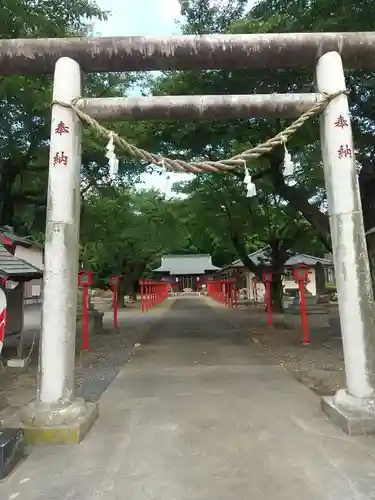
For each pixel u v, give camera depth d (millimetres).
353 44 5504
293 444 4492
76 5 9320
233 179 16250
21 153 11484
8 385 7355
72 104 5312
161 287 40469
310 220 12234
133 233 26344
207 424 5164
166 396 6488
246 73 9555
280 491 3537
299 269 11680
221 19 10555
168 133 11602
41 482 3766
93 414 5273
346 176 5188
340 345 11117
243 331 14852
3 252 8375
